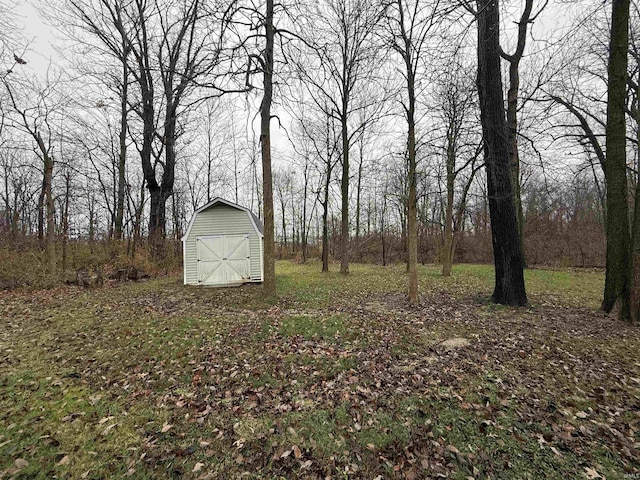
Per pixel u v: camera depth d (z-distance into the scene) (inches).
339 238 1238.3
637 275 229.0
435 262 958.4
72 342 215.9
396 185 855.7
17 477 98.7
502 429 119.5
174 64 554.6
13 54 435.2
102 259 627.8
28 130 475.8
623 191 249.3
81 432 121.5
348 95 605.9
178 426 125.8
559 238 784.9
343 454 109.6
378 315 278.8
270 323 254.1
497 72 297.6
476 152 412.2
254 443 115.3
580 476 96.4
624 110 243.0
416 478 97.7
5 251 497.7
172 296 384.2
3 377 165.5
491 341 205.9
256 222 536.4
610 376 154.8
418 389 149.4
